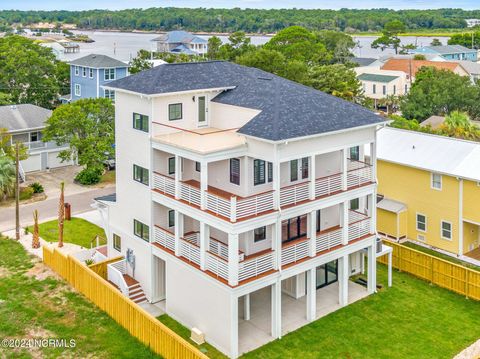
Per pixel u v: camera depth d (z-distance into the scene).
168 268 29.58
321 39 129.62
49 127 55.22
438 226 38.12
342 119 28.91
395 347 26.53
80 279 31.28
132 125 30.77
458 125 58.75
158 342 25.06
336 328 28.25
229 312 25.70
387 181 40.56
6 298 30.64
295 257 27.91
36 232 38.25
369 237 31.33
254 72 33.91
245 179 27.80
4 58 86.38
